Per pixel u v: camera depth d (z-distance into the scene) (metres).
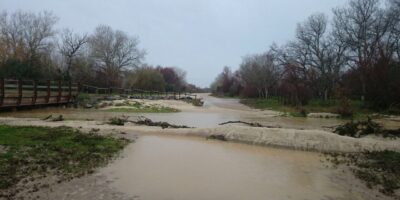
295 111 40.44
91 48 72.25
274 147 15.66
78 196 8.39
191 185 9.55
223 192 9.06
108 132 17.91
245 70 98.50
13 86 27.94
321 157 13.76
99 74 70.69
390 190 9.57
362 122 20.55
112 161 11.77
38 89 31.61
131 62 77.38
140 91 58.12
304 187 9.69
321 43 57.41
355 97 51.62
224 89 119.56
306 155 14.11
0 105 26.34
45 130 16.88
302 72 57.09
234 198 8.65
